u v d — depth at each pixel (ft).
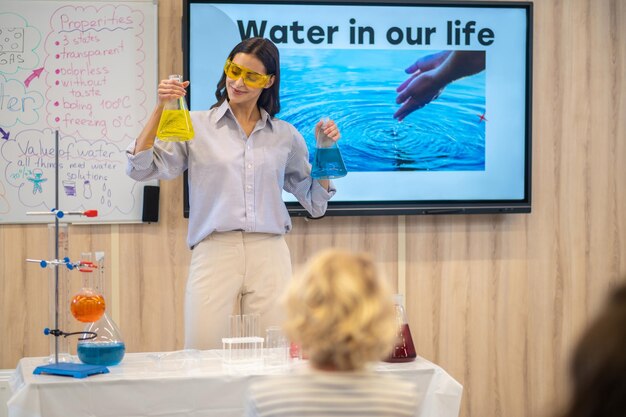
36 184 13.16
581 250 14.56
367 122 13.74
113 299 13.41
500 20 14.01
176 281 13.55
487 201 14.07
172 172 10.05
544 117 14.42
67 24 13.15
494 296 14.39
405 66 13.82
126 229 13.42
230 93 9.86
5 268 13.16
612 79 14.51
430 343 14.23
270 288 10.05
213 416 7.82
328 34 13.60
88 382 7.62
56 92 13.16
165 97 8.96
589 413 2.74
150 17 13.30
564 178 14.51
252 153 10.07
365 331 4.44
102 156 13.26
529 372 14.51
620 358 2.71
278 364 8.39
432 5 13.80
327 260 4.57
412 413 4.68
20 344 13.23
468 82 13.97
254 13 13.38
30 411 7.49
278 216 10.21
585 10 14.46
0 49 13.03
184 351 8.72
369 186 13.78
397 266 14.11
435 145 13.91
